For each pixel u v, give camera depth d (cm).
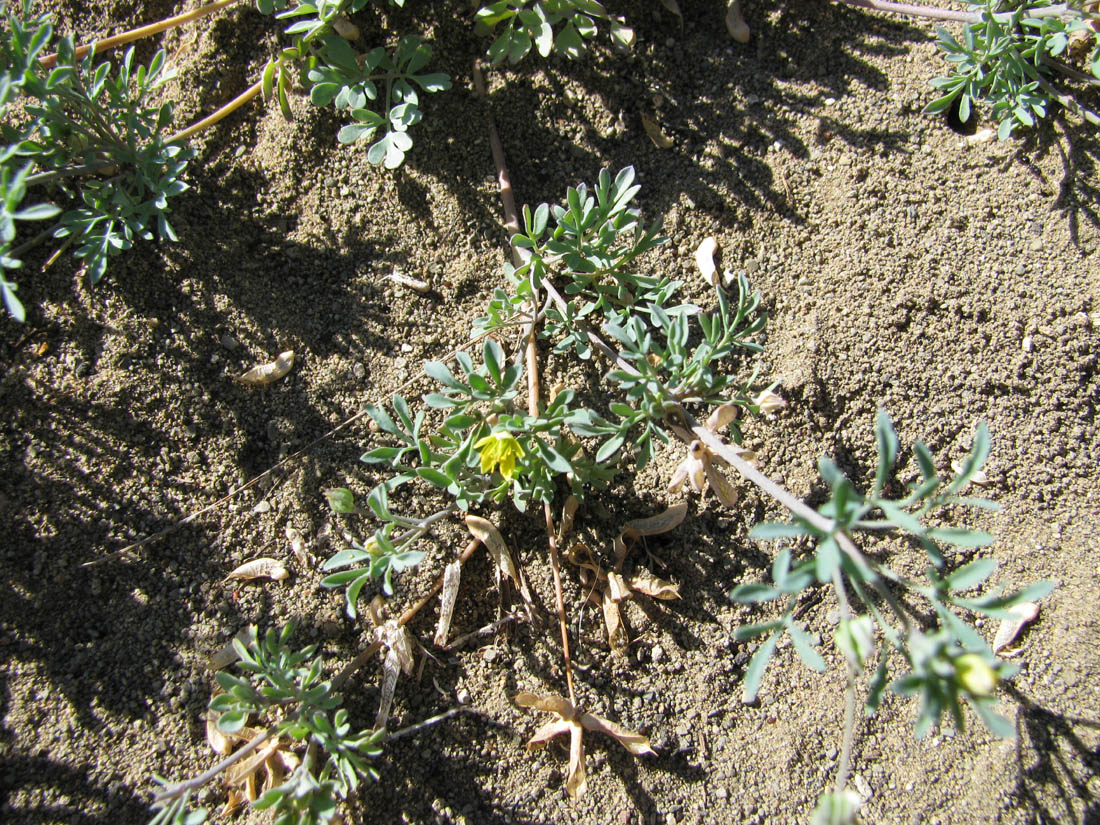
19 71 22
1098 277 26
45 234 24
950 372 25
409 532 22
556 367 25
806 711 23
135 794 22
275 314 26
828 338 25
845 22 28
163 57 24
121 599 24
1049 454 25
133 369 25
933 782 23
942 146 27
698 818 23
